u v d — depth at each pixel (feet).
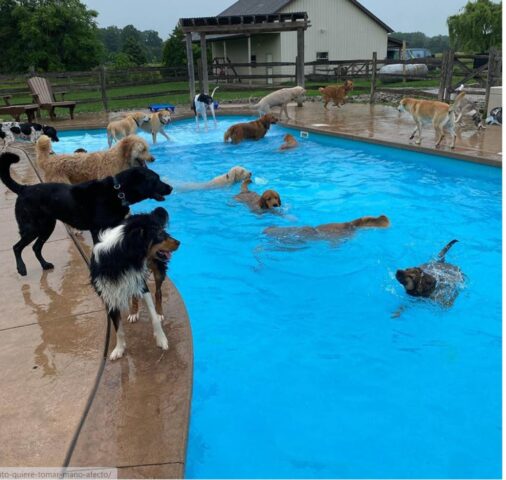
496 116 36.35
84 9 161.58
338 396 10.14
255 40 114.62
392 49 137.49
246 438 9.03
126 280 9.37
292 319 13.25
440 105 27.35
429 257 16.40
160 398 8.72
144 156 19.25
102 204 14.07
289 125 41.55
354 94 70.49
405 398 10.04
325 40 113.91
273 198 20.99
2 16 153.07
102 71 60.90
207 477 8.20
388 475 8.16
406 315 13.15
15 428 7.96
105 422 8.16
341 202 22.61
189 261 17.12
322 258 16.74
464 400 9.93
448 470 8.22
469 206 21.29
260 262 16.78
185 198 24.12
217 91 76.74
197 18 57.41
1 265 15.01
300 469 8.32
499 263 15.90
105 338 10.61
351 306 13.75
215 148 36.37
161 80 73.20
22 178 25.82
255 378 10.80
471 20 115.85
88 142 41.63
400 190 23.99
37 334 10.84
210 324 13.15
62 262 15.11
